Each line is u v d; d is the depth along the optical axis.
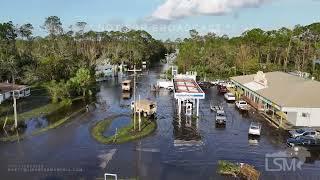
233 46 149.38
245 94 82.19
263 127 57.94
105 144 48.12
